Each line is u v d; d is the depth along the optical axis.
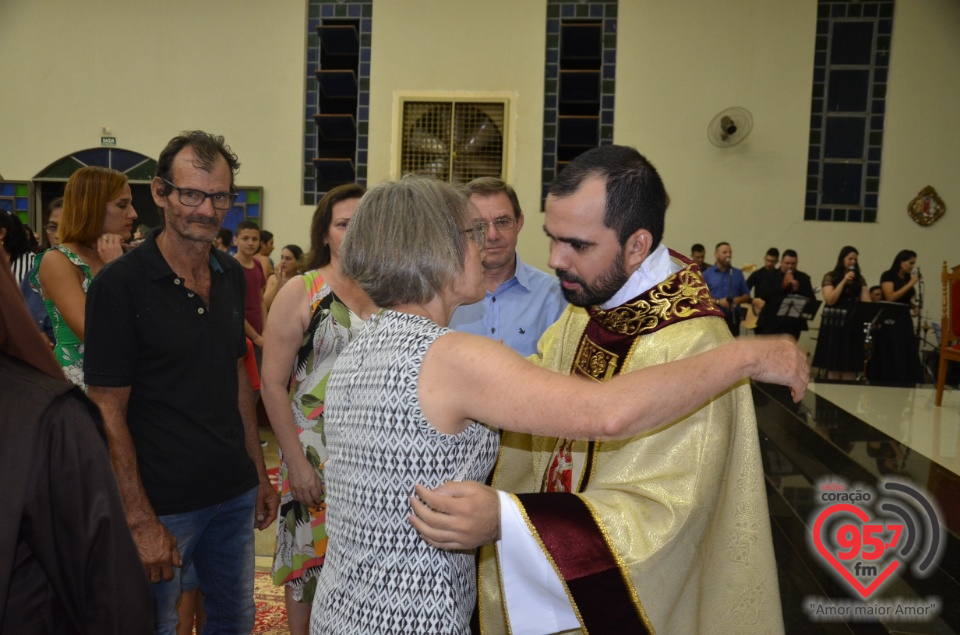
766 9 9.03
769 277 8.29
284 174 9.59
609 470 1.27
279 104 9.57
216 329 1.86
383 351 1.08
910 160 9.01
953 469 3.98
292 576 2.12
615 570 1.14
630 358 1.33
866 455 4.22
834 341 7.38
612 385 0.98
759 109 9.09
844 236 9.09
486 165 9.41
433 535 1.04
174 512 1.79
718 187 9.17
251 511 2.01
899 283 7.63
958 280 5.45
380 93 9.42
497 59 9.30
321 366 2.07
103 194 2.25
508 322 2.26
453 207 1.15
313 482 2.07
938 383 5.64
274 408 2.05
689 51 9.13
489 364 1.01
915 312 7.93
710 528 1.28
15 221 3.29
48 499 0.89
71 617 0.93
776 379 1.10
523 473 1.55
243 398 2.13
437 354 1.04
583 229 1.25
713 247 9.20
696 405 1.03
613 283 1.29
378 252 1.12
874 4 8.95
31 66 9.66
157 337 1.74
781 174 9.11
